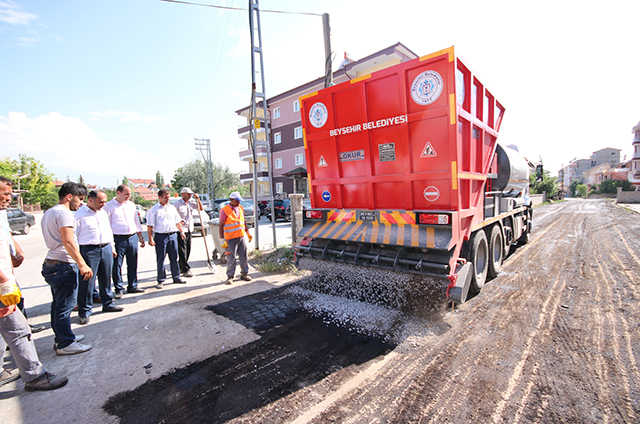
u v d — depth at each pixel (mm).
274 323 4047
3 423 2402
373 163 4367
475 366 2936
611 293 4703
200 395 2658
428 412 2352
